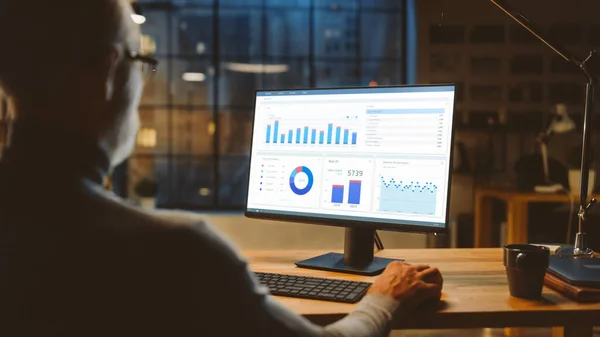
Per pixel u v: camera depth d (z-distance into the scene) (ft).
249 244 16.02
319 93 4.93
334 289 3.92
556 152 15.84
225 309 2.12
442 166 4.40
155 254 2.05
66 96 2.21
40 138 2.19
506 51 16.15
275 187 5.06
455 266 4.76
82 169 2.22
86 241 2.06
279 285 4.02
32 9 2.16
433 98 4.48
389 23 19.04
